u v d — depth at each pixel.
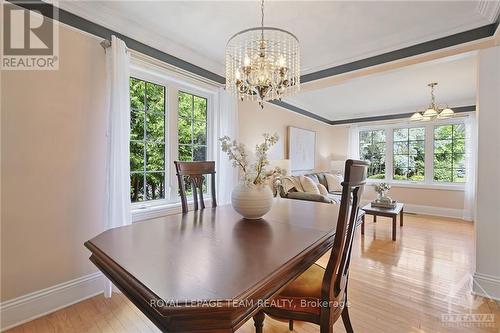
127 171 2.09
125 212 2.06
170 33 2.35
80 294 1.94
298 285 1.26
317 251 1.14
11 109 1.62
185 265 0.89
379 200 3.98
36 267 1.73
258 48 1.94
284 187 3.84
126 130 2.08
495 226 1.97
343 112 5.71
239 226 1.42
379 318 1.73
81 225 1.94
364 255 2.86
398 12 1.99
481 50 2.00
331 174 5.51
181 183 1.92
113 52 1.97
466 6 1.91
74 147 1.90
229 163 3.09
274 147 4.29
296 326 1.67
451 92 4.12
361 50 2.61
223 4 1.92
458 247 3.13
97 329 1.62
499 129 1.94
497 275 1.96
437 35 2.23
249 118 3.75
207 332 0.69
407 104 4.93
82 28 1.94
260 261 0.93
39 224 1.74
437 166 5.12
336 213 1.81
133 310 1.83
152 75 2.53
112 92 1.99
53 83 1.79
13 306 1.64
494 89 1.96
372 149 5.97
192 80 2.79
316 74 3.00
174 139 2.74
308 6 1.92
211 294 0.70
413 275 2.37
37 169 1.73
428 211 5.12
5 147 1.60
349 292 2.06
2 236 1.60
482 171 2.01
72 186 1.89
